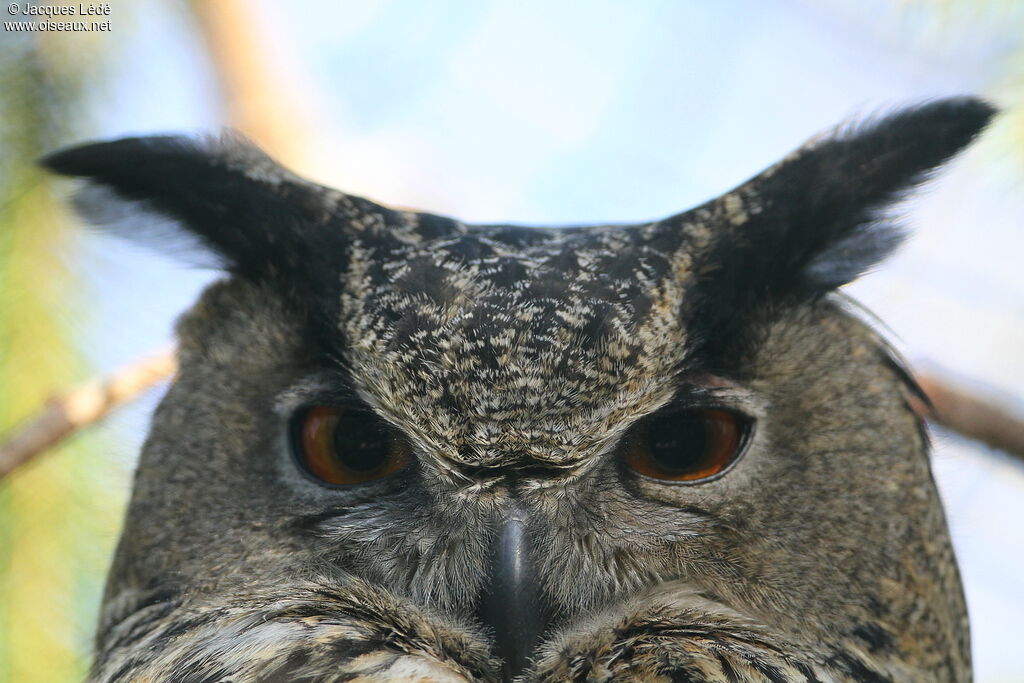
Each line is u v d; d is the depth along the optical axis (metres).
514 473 2.21
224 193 2.24
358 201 2.24
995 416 2.28
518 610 2.21
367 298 2.22
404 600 2.22
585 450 2.21
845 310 2.25
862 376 2.24
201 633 2.22
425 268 2.22
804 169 2.25
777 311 2.23
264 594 2.22
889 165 2.26
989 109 2.27
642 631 2.22
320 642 2.21
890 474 2.23
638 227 2.24
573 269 2.22
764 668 2.22
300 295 2.23
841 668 2.22
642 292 2.21
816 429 2.23
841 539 2.23
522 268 2.21
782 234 2.24
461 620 2.22
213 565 2.23
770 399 2.23
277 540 2.23
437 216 2.24
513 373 2.20
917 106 2.27
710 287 2.22
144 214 2.26
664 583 2.22
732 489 2.22
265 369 2.23
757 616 2.23
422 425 2.21
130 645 2.24
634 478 2.22
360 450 2.22
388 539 2.22
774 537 2.22
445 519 2.21
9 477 2.28
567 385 2.20
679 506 2.22
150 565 2.24
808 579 2.23
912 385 2.26
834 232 2.25
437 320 2.21
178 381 2.25
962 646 2.27
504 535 2.21
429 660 2.22
